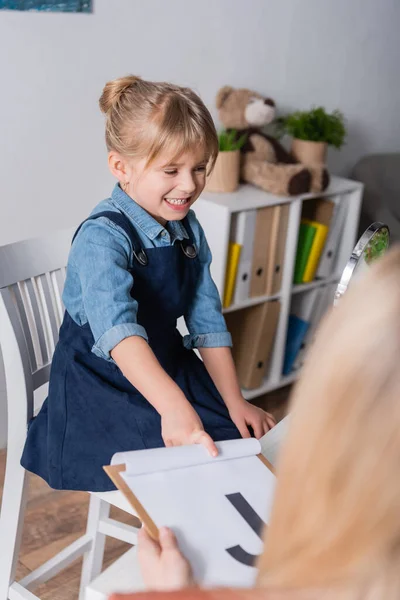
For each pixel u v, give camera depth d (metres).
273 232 2.39
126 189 1.29
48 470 1.24
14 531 1.36
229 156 2.29
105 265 1.17
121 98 1.22
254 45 2.53
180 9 2.25
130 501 0.78
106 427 1.22
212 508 0.79
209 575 0.69
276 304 2.49
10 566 1.37
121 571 0.82
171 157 1.18
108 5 2.06
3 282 1.30
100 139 2.20
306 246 2.58
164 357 1.35
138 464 0.83
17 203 2.06
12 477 1.34
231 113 2.40
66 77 2.05
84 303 1.17
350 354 0.42
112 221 1.24
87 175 2.20
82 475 1.21
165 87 1.23
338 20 2.82
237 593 0.49
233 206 2.20
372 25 2.98
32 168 2.06
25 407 1.31
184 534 0.74
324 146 2.52
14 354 1.28
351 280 1.13
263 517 0.79
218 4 2.35
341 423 0.42
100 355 1.20
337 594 0.45
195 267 1.38
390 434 0.40
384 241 1.16
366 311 0.42
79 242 1.23
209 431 1.22
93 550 1.59
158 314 1.32
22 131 2.00
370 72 3.07
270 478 0.86
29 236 2.12
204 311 1.38
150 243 1.28
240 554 0.73
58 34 1.98
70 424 1.24
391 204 3.06
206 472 0.85
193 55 2.35
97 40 2.08
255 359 2.51
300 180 2.33
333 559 0.43
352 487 0.41
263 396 2.68
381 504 0.41
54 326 1.43
